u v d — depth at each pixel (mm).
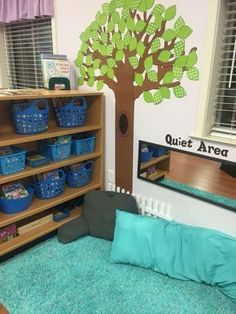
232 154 1601
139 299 1559
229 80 1602
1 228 1832
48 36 2664
